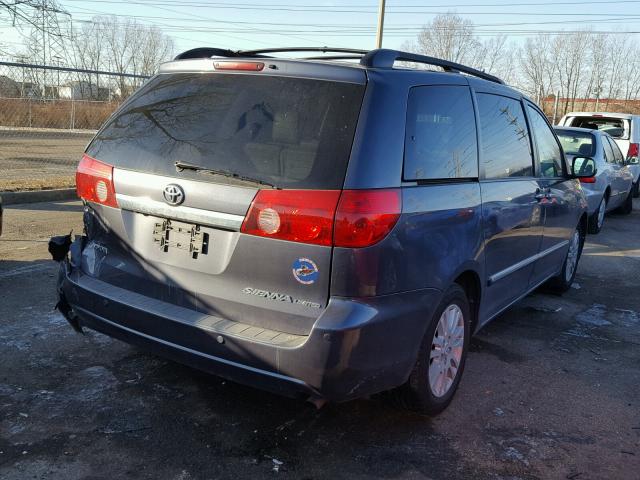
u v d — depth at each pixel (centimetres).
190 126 306
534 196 448
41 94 1151
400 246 279
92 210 338
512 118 430
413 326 294
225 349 279
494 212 372
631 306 595
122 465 284
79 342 417
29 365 379
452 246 320
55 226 789
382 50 306
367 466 295
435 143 318
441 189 314
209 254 290
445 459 305
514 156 425
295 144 278
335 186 265
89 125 1212
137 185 309
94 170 332
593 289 654
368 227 263
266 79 300
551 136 523
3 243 683
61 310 354
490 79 417
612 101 6091
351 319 262
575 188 574
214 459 293
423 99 314
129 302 308
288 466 291
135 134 324
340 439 317
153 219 308
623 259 814
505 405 367
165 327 295
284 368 267
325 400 275
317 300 269
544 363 438
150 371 381
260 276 278
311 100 286
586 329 520
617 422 354
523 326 520
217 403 347
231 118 298
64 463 283
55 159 1377
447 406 353
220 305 290
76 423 318
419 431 330
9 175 1138
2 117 1119
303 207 265
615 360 452
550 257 522
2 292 508
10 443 296
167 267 304
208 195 285
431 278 302
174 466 286
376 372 279
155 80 345
